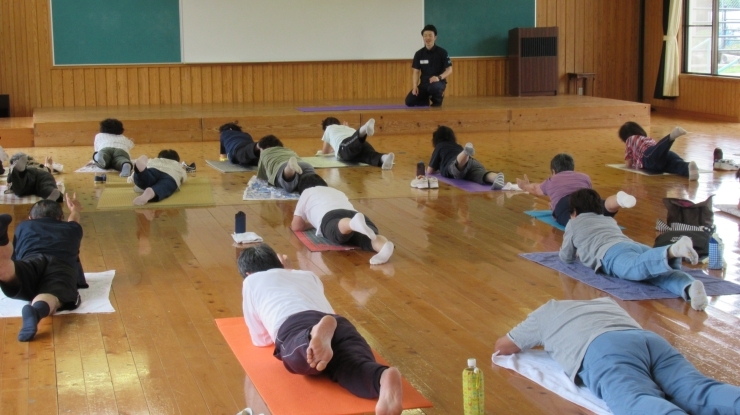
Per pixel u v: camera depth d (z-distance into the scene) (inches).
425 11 488.1
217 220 221.0
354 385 107.6
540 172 296.2
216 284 165.5
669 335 135.0
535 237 202.2
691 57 502.6
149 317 145.8
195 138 387.2
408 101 436.5
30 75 437.7
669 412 92.0
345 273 173.0
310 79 476.1
